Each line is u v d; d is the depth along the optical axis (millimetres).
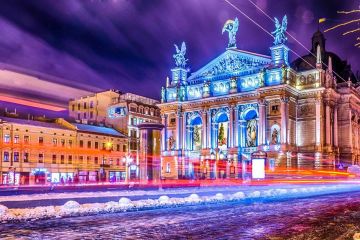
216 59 102375
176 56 111875
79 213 18375
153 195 26219
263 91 88562
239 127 95062
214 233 13742
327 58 105688
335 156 89438
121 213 20000
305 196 41188
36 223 15914
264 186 53656
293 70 89812
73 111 114312
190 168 103188
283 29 91500
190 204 25078
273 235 13359
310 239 12547
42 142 88062
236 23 100375
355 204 28734
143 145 39688
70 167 93375
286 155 84312
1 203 17422
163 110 109500
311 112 89375
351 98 95938
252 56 96062
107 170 102375
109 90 117312
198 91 104375
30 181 84250
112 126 113750
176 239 12484
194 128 106062
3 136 80750
